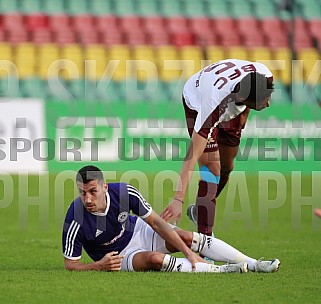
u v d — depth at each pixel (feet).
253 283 73.46
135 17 272.10
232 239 125.29
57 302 64.69
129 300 65.31
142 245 82.23
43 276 78.28
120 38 260.62
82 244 81.05
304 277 77.71
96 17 269.23
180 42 263.90
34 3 274.16
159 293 68.18
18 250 109.40
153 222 79.51
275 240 124.06
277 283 73.72
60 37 257.14
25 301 65.21
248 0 286.05
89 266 79.82
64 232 80.12
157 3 281.13
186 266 79.30
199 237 82.23
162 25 271.28
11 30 255.91
